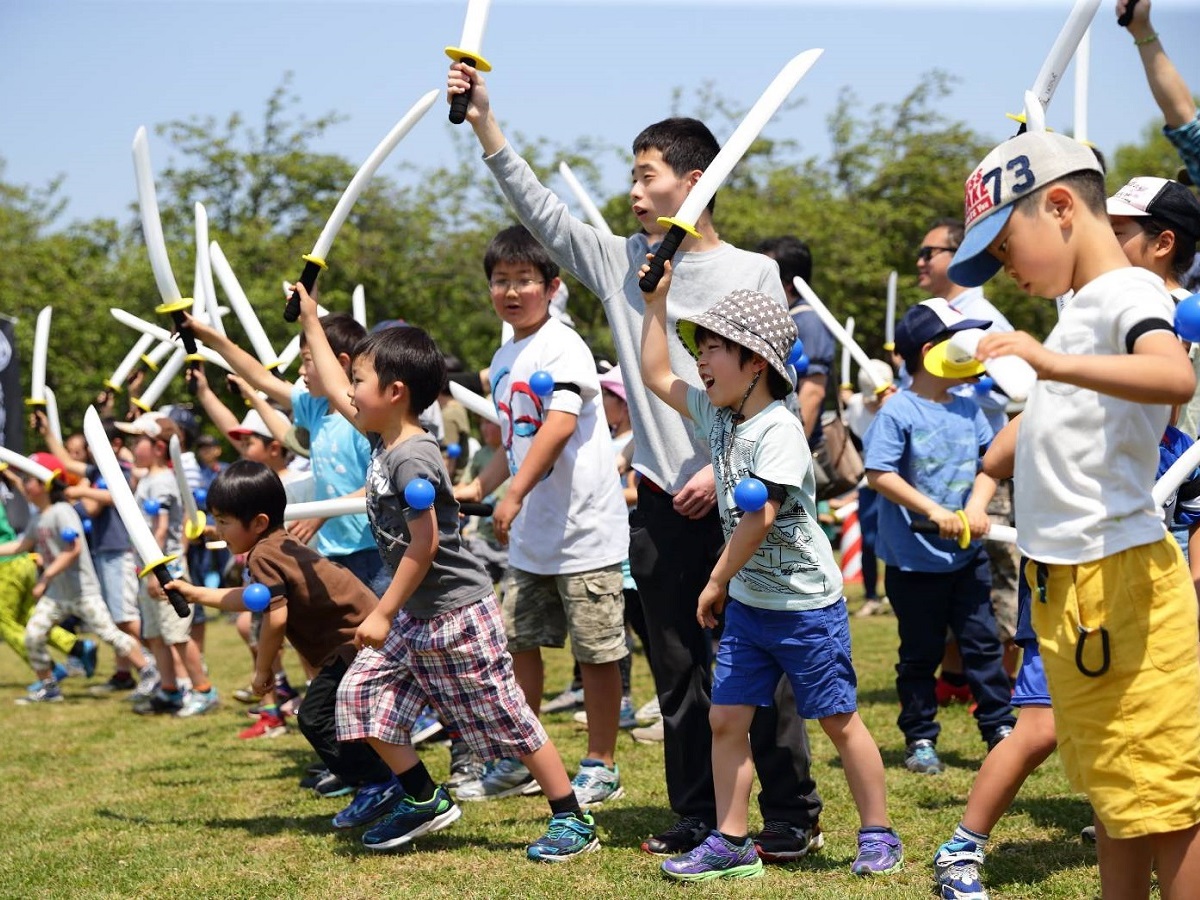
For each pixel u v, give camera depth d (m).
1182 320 2.29
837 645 3.21
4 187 27.14
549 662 8.23
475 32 3.36
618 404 6.02
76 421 20.25
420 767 3.69
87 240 22.08
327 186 21.59
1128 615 2.32
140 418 7.47
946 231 5.46
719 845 3.22
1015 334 2.16
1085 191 2.36
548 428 3.93
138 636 7.96
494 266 4.24
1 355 11.57
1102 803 2.35
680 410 3.31
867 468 4.38
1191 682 2.32
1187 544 3.25
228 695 7.54
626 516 4.25
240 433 6.02
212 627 12.70
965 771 4.37
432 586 3.56
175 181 21.30
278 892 3.31
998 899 2.99
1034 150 2.38
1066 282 2.39
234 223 21.44
